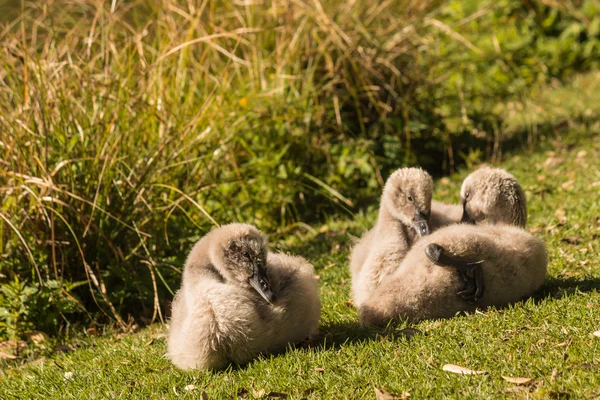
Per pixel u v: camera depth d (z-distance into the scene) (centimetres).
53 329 1202
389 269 999
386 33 1930
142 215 1312
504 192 1035
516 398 691
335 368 807
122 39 1756
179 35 1733
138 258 1294
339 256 1348
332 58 1881
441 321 887
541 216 1369
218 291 833
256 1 1866
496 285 902
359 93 1867
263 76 1784
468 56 2334
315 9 1875
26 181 1197
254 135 1711
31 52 1492
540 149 1850
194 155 1463
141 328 1193
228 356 854
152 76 1540
